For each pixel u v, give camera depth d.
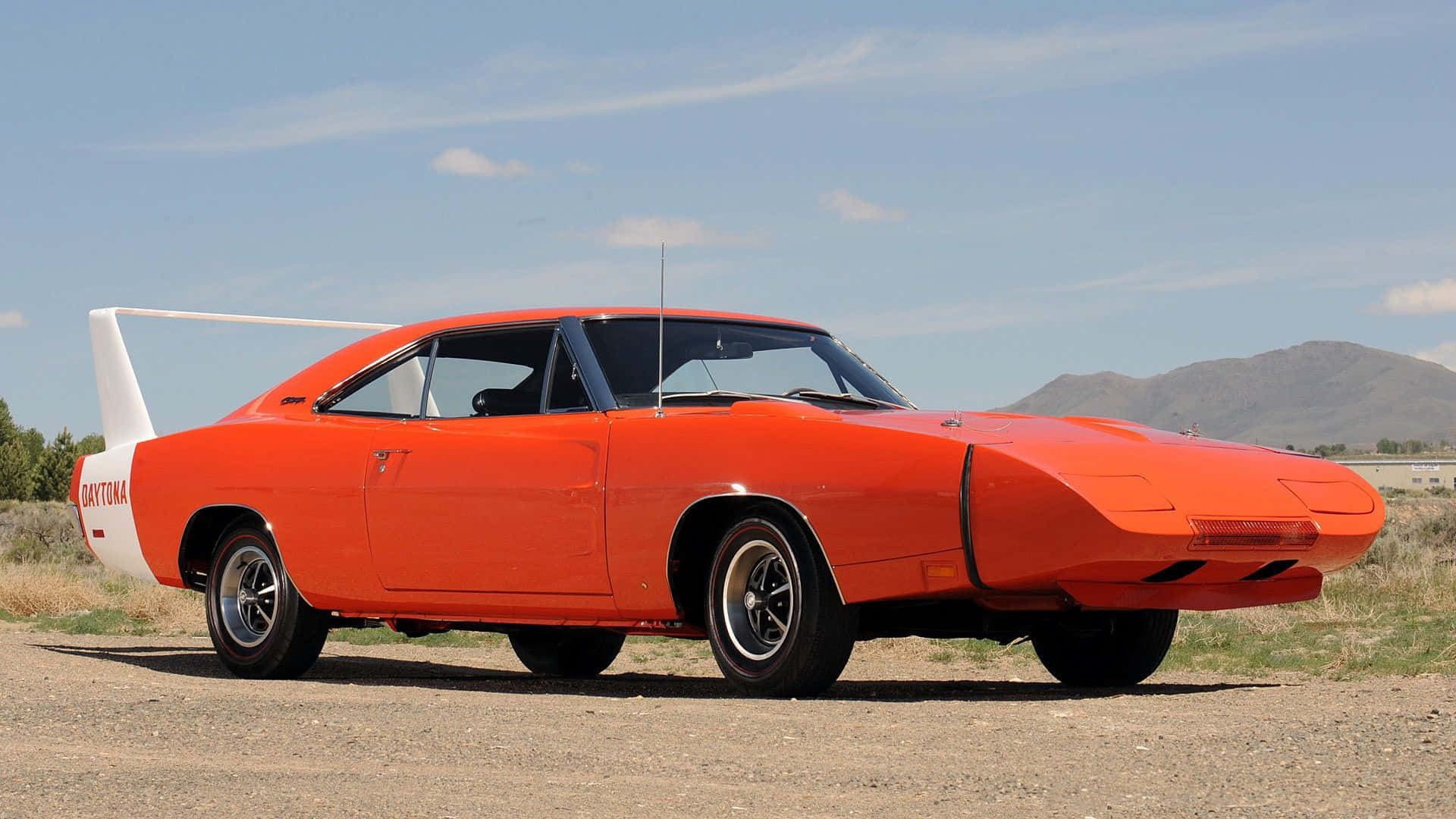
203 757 4.19
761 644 5.70
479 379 6.63
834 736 4.41
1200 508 5.08
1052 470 4.93
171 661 8.40
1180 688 6.29
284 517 7.04
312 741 4.43
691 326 6.59
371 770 3.95
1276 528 5.21
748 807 3.40
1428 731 4.09
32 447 96.38
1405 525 20.00
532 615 6.28
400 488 6.57
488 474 6.27
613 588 5.89
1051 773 3.72
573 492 5.98
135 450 7.89
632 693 6.40
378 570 6.70
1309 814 3.16
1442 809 3.15
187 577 7.63
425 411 6.79
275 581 7.14
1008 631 6.17
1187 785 3.53
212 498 7.36
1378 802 3.25
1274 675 7.19
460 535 6.35
